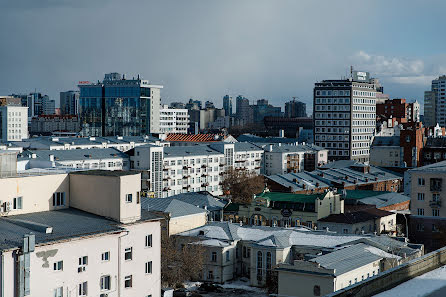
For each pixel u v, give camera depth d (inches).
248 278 4717.0
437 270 1247.5
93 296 2859.3
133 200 3117.6
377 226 5467.5
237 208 5954.7
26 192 3026.6
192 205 5334.6
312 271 3464.6
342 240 4421.8
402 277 1170.0
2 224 2778.1
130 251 3093.0
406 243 4397.1
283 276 3563.0
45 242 2603.3
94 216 3105.3
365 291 1082.1
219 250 4621.1
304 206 5447.8
